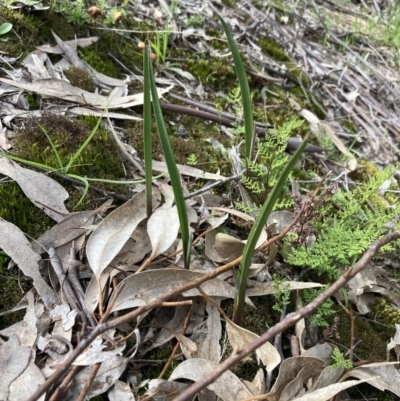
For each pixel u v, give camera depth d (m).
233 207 0.47
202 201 0.46
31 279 0.37
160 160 0.51
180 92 0.64
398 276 0.51
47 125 0.47
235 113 0.65
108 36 0.64
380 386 0.36
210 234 0.42
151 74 0.32
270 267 0.44
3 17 0.55
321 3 1.12
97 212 0.42
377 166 0.70
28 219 0.40
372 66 0.92
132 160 0.48
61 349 0.32
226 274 0.41
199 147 0.55
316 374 0.35
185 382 0.34
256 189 0.49
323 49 0.92
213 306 0.39
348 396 0.37
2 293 0.36
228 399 0.32
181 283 0.37
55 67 0.56
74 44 0.60
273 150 0.51
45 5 0.61
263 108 0.68
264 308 0.41
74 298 0.35
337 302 0.44
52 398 0.29
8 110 0.48
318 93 0.79
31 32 0.57
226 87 0.69
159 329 0.37
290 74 0.78
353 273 0.29
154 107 0.32
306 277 0.45
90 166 0.46
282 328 0.27
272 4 0.95
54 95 0.51
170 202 0.43
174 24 0.73
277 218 0.46
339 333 0.42
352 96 0.81
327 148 0.65
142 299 0.35
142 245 0.40
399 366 0.41
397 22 1.04
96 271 0.36
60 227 0.40
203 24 0.77
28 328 0.33
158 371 0.35
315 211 0.41
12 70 0.52
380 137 0.76
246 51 0.77
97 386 0.32
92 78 0.58
